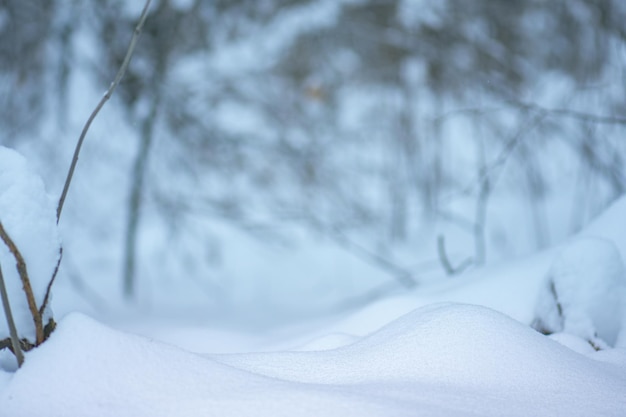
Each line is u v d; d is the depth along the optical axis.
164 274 7.36
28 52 7.09
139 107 7.04
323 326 3.70
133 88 7.02
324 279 7.34
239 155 7.93
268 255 7.79
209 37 7.77
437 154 7.89
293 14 8.34
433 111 8.24
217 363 1.76
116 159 7.32
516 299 3.09
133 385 1.62
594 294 2.69
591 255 2.73
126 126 7.23
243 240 7.95
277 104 8.30
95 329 1.72
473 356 1.80
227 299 7.02
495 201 7.71
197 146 7.64
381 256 7.62
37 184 1.88
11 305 1.81
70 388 1.60
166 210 7.43
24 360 1.70
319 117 8.63
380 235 7.92
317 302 6.74
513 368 1.77
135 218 6.85
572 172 7.23
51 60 7.11
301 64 8.54
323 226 7.71
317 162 8.22
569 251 2.77
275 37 8.25
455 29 8.08
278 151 8.09
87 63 7.05
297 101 8.48
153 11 6.80
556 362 1.83
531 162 7.21
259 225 7.74
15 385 1.62
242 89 8.04
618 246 3.06
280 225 7.90
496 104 7.76
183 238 7.73
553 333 2.76
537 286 3.11
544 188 7.37
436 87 8.23
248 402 1.54
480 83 7.91
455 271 4.70
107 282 6.87
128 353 1.69
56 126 7.07
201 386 1.64
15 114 7.09
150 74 6.94
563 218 6.95
